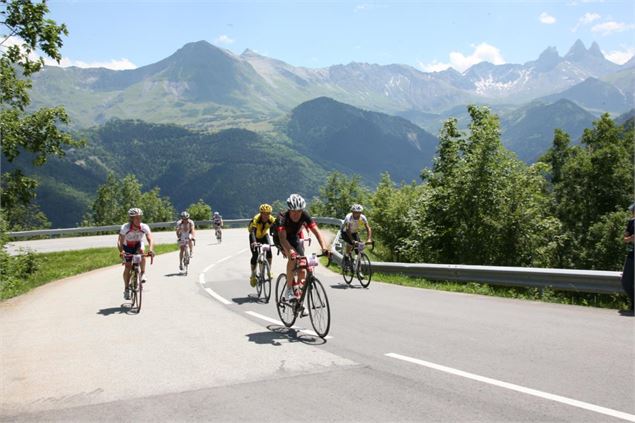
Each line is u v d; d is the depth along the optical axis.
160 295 11.80
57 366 5.93
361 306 9.60
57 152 22.98
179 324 8.27
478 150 22.45
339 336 6.97
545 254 22.45
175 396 4.74
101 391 4.97
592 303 9.09
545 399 4.29
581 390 4.47
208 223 50.97
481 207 22.16
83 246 34.81
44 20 21.56
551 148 57.72
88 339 7.36
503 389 4.56
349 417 4.07
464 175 22.94
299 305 7.39
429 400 4.37
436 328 7.31
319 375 5.20
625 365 5.16
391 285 13.20
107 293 12.51
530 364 5.30
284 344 6.62
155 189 115.25
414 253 25.20
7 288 13.91
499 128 22.56
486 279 11.62
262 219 10.74
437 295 10.93
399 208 33.47
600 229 43.59
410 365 5.42
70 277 17.47
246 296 11.36
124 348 6.72
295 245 7.54
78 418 4.29
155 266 19.02
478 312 8.56
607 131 51.62
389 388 4.71
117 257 24.50
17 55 21.62
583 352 5.71
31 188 22.78
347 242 13.44
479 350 5.96
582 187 50.06
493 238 22.02
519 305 9.19
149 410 4.41
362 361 5.65
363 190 74.19
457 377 4.95
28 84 22.53
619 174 46.88
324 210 75.12
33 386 5.20
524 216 21.83
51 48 21.80
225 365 5.71
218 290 12.48
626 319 7.41
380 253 36.12
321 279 14.84
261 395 4.67
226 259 21.69
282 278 8.08
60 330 8.12
